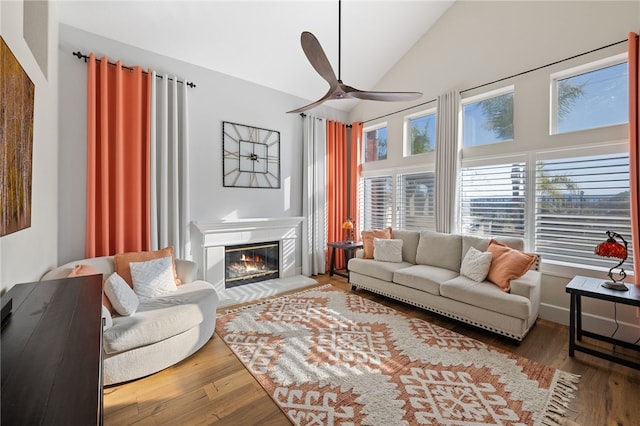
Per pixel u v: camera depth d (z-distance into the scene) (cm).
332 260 491
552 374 209
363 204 542
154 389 195
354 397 186
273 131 450
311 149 493
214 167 387
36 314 106
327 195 525
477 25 370
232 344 254
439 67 412
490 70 358
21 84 142
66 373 69
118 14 288
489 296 263
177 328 220
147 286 264
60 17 274
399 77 466
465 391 191
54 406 58
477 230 374
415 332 277
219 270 380
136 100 312
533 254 290
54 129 253
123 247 303
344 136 552
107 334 189
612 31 271
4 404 58
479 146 371
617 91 278
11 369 70
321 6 338
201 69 373
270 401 184
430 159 433
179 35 325
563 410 174
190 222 361
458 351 242
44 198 215
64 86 281
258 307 341
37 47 218
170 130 346
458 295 283
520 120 333
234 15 319
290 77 435
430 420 166
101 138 295
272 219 425
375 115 512
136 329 200
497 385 197
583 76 297
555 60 306
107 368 191
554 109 314
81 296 127
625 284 233
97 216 299
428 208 436
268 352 240
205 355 237
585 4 287
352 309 335
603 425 163
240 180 412
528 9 326
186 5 296
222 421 167
